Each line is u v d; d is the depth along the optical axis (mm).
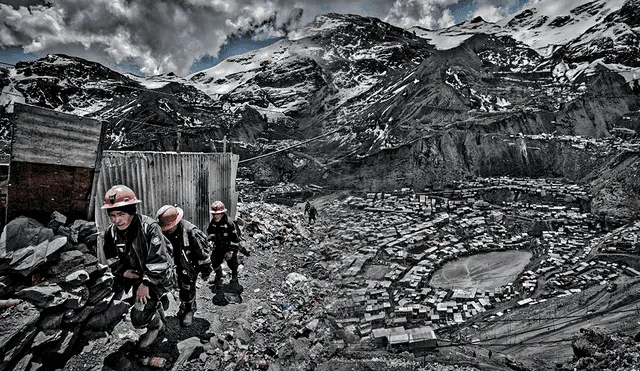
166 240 3090
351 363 3926
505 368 7801
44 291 2613
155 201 5012
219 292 4777
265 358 3447
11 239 2588
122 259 2926
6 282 2486
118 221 2654
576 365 6293
